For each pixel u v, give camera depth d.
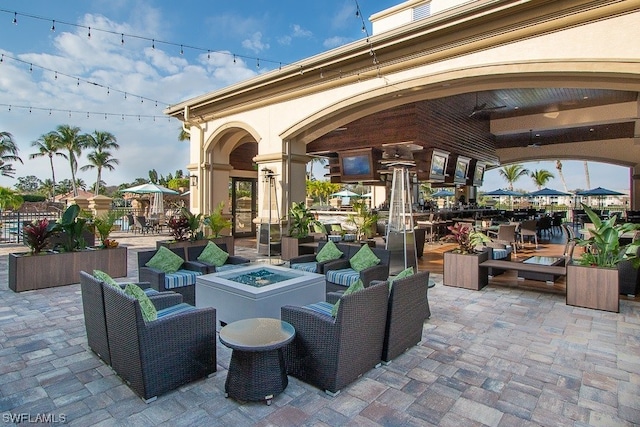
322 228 8.86
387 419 2.42
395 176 6.44
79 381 2.88
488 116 11.66
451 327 4.09
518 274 6.45
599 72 4.79
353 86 7.28
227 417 2.44
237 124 9.55
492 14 5.31
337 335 2.64
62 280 5.84
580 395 2.72
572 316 4.47
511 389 2.80
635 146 13.66
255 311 3.66
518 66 5.30
